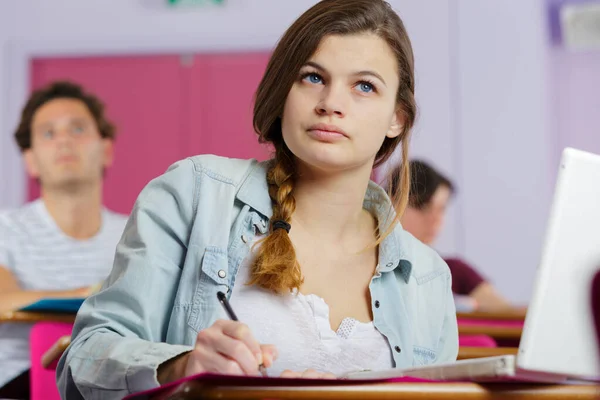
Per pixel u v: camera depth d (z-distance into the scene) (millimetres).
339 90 1611
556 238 1155
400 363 1705
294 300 1662
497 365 1172
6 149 7016
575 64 7375
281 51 1656
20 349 3221
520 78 7008
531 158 6973
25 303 3188
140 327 1593
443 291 1867
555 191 1165
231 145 7031
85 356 1479
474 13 7043
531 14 7016
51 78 7137
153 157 7027
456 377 1229
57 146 3893
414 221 4094
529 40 7012
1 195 6996
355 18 1634
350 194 1728
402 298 1784
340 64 1611
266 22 7035
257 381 1148
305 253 1719
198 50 7059
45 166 3838
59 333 2439
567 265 1161
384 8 1683
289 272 1630
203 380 1148
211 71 7070
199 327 1618
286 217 1694
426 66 7051
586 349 1164
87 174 3893
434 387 1188
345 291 1728
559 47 7371
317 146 1611
